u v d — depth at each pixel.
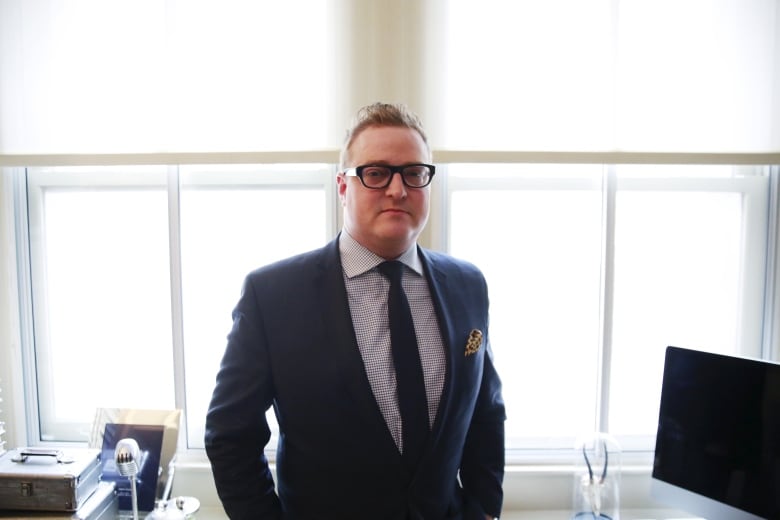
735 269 1.41
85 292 1.39
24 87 1.19
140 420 1.19
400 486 0.78
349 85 1.19
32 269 1.37
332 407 0.76
